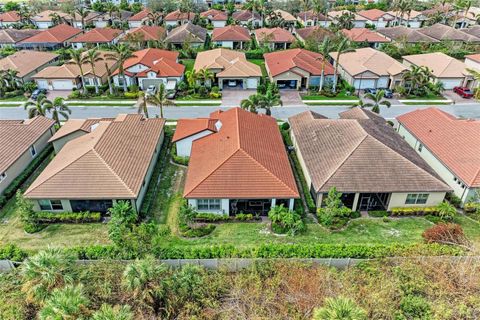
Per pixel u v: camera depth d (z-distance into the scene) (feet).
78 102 189.67
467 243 93.09
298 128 140.46
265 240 99.55
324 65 197.88
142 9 392.88
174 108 182.09
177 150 135.33
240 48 278.05
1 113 178.40
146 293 74.49
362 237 101.09
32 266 76.54
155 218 107.76
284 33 283.59
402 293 78.43
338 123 131.44
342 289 79.92
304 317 73.82
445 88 209.77
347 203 111.55
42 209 107.34
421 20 358.02
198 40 271.49
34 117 147.84
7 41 274.16
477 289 79.41
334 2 444.14
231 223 106.63
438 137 131.95
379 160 112.16
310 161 120.37
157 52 227.81
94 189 104.53
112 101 191.21
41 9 386.93
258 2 372.38
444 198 115.14
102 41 274.77
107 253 88.69
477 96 188.96
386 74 206.49
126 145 122.93
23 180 123.65
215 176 107.65
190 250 90.48
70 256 81.61
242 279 83.25
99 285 79.92
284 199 107.04
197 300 78.28
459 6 354.54
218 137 127.54
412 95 200.03
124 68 204.54
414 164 111.96
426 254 88.69
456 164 117.91
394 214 109.81
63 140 135.64
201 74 197.57
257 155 114.42
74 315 69.00
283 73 202.90
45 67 229.66
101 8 386.11
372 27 347.97
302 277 82.53
